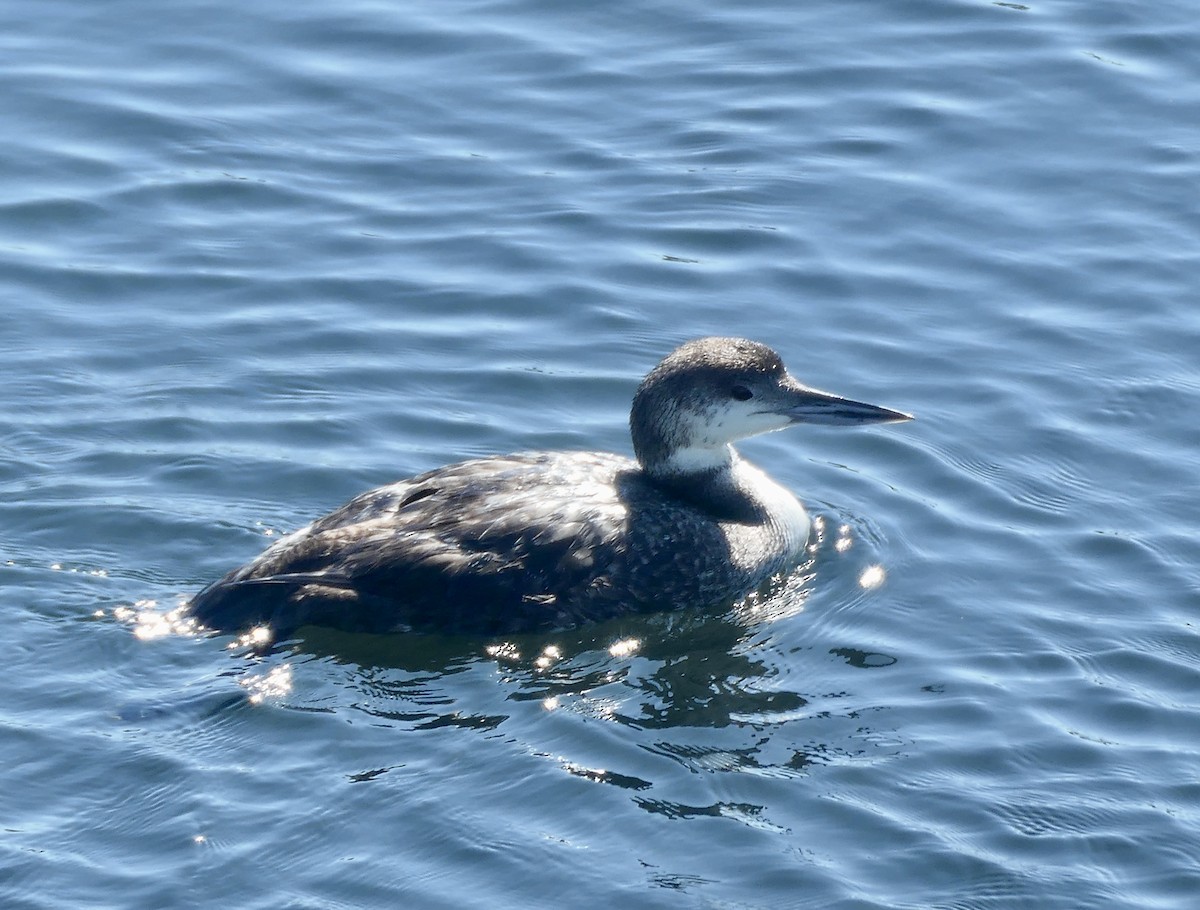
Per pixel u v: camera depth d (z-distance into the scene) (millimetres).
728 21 21328
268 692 12219
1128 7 21594
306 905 10453
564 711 12234
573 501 13461
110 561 13625
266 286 17125
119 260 17469
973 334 16734
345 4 21469
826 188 18688
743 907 10508
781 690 12547
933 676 12656
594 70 20438
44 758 11523
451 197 18469
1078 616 13273
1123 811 11273
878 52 20812
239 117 19547
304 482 14656
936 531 14367
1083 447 15289
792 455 15438
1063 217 18312
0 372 15812
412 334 16547
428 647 12914
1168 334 16672
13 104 19547
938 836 11062
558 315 16875
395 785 11414
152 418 15305
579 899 10531
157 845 10875
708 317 16922
